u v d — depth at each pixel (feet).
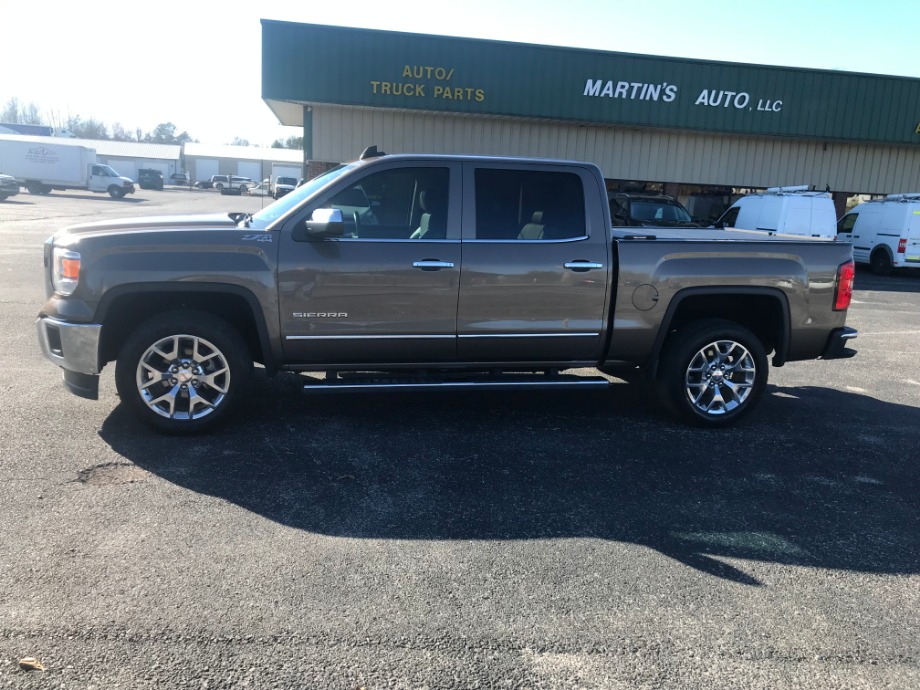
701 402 18.21
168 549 11.07
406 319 16.24
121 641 8.82
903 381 24.21
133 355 15.14
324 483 13.80
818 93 62.39
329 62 55.21
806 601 10.43
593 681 8.50
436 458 15.35
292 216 15.74
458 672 8.56
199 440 15.70
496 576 10.73
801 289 17.92
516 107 58.23
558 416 18.70
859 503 14.03
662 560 11.44
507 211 16.71
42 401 17.67
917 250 59.21
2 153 139.03
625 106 59.82
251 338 17.20
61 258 14.88
